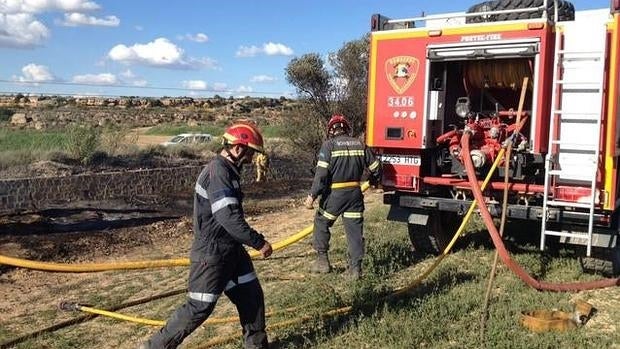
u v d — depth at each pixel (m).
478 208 7.39
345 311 6.06
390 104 7.75
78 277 8.23
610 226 6.79
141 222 11.78
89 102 82.31
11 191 12.22
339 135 7.33
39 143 21.03
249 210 13.83
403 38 7.64
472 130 7.45
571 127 6.67
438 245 8.39
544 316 5.74
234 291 4.96
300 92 21.61
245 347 5.05
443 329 5.48
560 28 6.73
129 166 18.47
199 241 4.70
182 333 4.71
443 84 7.77
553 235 6.96
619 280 6.91
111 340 5.91
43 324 6.41
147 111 71.06
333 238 9.78
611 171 6.54
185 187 15.94
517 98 8.22
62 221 11.52
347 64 21.62
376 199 14.88
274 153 21.81
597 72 6.55
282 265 8.41
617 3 6.46
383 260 8.11
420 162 7.76
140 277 8.19
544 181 7.18
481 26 7.11
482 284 6.88
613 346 5.20
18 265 4.89
